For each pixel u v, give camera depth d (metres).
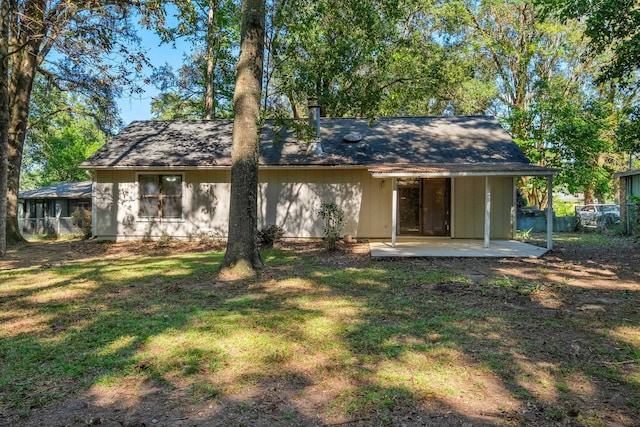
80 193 22.55
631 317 5.08
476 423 2.68
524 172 10.97
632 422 2.71
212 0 17.69
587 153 20.44
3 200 10.91
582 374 3.44
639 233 14.37
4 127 10.48
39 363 3.74
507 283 6.97
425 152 14.06
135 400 3.04
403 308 5.53
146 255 11.48
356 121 17.17
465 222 14.03
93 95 14.02
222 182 14.34
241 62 8.02
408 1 17.84
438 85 20.39
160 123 17.38
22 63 14.05
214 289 6.84
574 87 24.78
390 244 12.60
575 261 9.62
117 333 4.54
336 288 6.84
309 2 10.87
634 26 10.59
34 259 10.75
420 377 3.36
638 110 13.08
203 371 3.53
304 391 3.15
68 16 9.56
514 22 25.25
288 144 15.05
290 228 14.22
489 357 3.79
